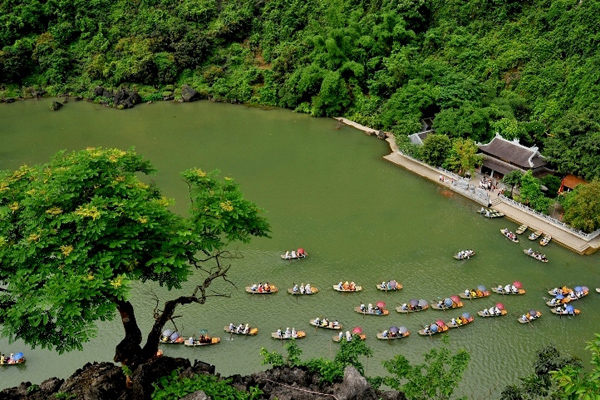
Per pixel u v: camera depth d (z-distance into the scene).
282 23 107.75
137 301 43.78
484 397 35.22
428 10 96.00
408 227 56.75
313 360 26.66
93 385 24.19
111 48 108.69
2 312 21.28
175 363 25.86
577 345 40.62
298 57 100.38
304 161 73.38
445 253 52.22
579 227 54.53
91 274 21.12
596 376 15.30
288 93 97.31
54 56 104.56
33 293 20.56
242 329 41.09
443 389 23.91
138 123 88.19
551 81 77.44
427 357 26.72
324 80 91.12
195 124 88.25
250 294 45.56
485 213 59.44
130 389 24.14
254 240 53.31
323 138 82.62
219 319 42.66
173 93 103.38
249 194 62.88
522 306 45.09
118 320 41.78
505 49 84.94
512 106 78.75
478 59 86.75
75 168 23.20
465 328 42.44
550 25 81.62
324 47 96.19
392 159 74.44
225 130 85.44
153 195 27.19
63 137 80.62
